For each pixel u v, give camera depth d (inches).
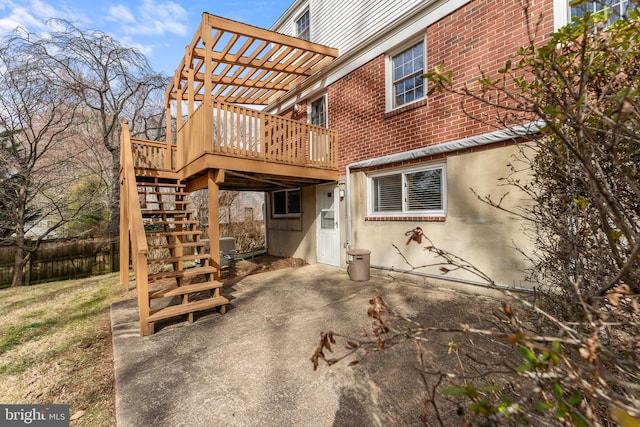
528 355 35.0
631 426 26.7
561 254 71.9
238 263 344.5
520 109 49.7
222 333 147.9
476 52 191.5
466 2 195.6
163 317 150.9
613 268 53.1
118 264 381.1
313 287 230.7
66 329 168.7
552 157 75.5
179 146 265.4
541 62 54.4
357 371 107.3
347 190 282.0
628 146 55.6
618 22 49.4
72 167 424.2
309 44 264.8
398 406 87.8
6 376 118.5
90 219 468.1
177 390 101.3
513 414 34.5
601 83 55.1
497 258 179.3
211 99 201.9
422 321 150.9
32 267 331.3
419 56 230.2
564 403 31.5
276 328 151.7
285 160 247.6
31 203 374.6
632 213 58.6
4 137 345.4
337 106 297.0
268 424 83.8
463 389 36.1
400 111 236.1
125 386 104.5
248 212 667.4
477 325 132.6
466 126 195.8
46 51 374.0
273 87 340.5
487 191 183.8
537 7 166.6
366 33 274.5
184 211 241.1
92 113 457.1
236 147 215.2
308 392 97.3
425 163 221.9
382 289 217.2
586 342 32.7
